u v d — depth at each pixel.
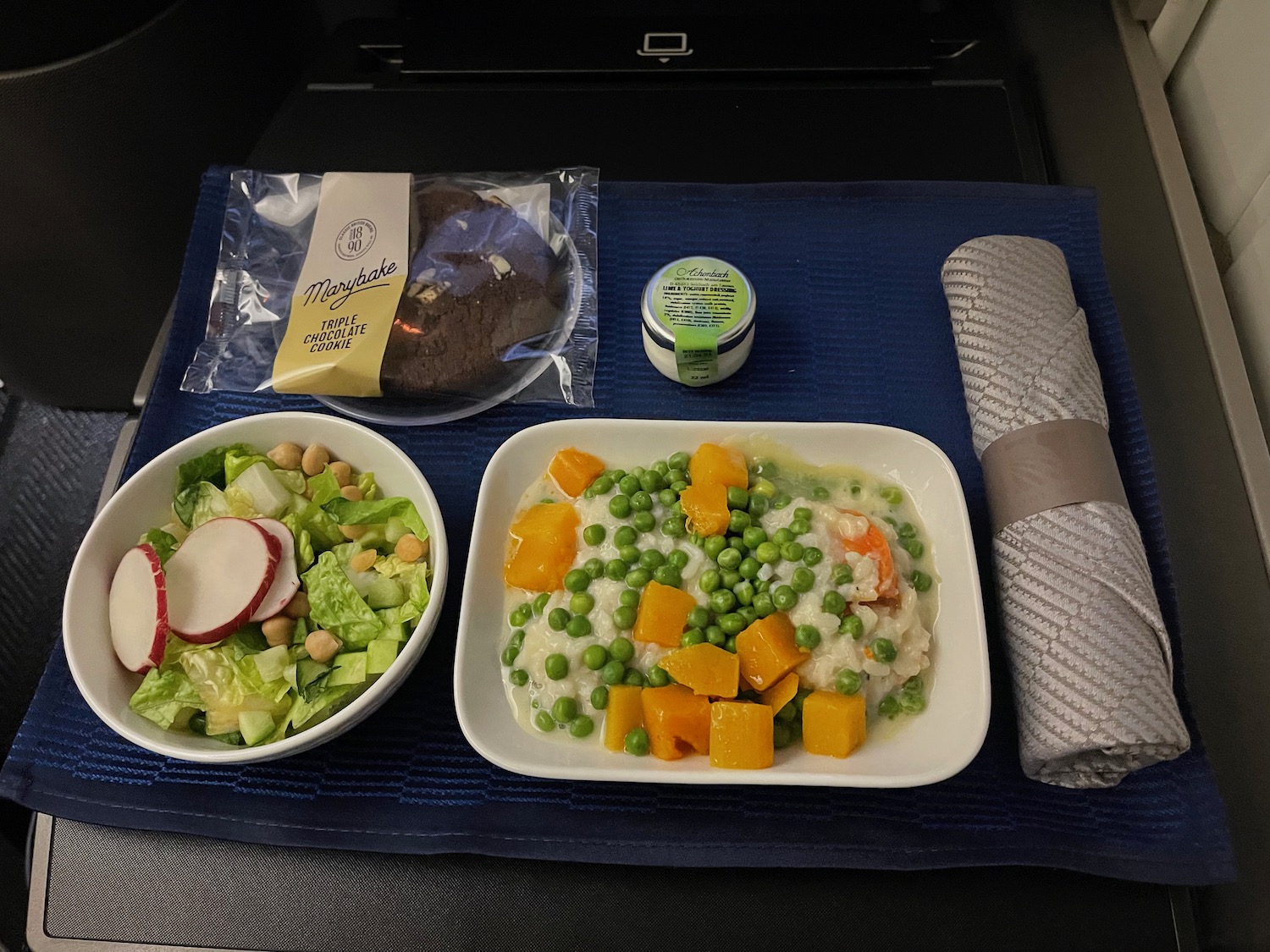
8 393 0.62
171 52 0.49
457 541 0.41
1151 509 0.41
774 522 0.38
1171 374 0.45
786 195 0.49
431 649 0.39
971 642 0.35
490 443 0.44
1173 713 0.34
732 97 0.52
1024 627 0.36
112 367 0.59
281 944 0.35
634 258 0.48
